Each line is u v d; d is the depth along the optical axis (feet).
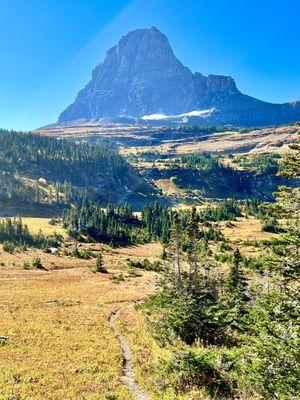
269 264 56.44
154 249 537.24
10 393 65.62
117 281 283.38
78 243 501.97
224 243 490.90
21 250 413.39
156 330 117.80
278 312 51.62
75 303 179.63
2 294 185.88
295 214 58.49
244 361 54.60
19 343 99.60
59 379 75.05
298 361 44.98
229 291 172.55
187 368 69.72
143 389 71.31
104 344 105.19
